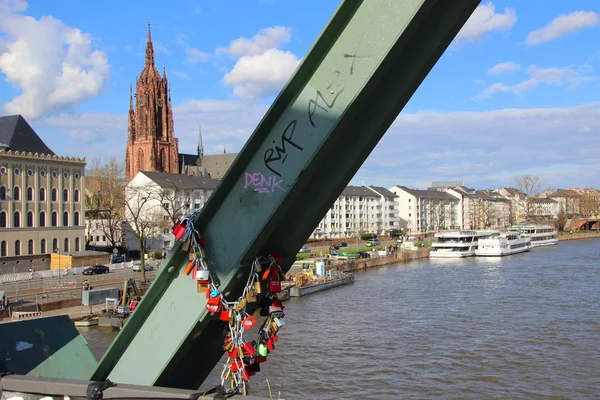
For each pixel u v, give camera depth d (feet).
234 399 10.55
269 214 12.61
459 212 525.34
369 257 238.68
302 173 12.25
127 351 14.44
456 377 66.44
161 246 236.22
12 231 169.78
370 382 65.36
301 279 148.77
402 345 82.38
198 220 13.32
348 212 388.16
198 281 13.03
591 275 166.81
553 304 114.32
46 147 192.65
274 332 13.85
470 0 11.02
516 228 353.10
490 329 91.35
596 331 88.07
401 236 391.45
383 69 11.54
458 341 83.82
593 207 540.52
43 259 179.11
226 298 13.57
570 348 78.18
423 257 274.57
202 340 15.53
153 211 239.09
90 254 184.65
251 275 13.30
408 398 59.93
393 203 437.99
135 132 409.49
